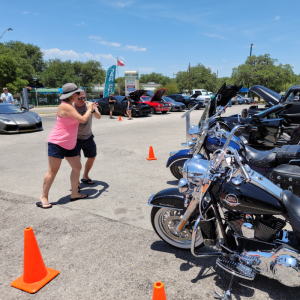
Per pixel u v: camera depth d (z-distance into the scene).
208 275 2.68
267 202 2.28
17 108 11.86
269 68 50.88
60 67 58.72
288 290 2.46
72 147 4.11
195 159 2.67
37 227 3.59
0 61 41.22
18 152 7.66
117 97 18.17
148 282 2.58
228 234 2.58
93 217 3.88
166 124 13.98
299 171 3.33
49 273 2.66
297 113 8.79
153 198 2.96
